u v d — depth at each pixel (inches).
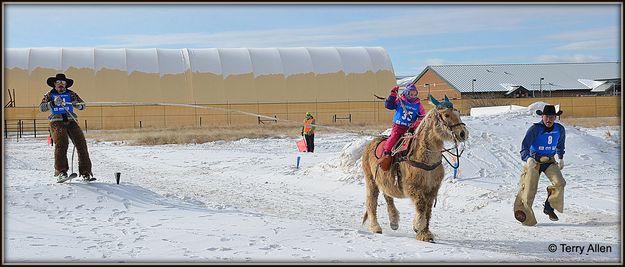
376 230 419.2
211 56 2438.5
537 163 441.1
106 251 345.1
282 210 520.1
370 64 2524.6
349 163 696.4
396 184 392.2
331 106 2415.1
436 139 370.9
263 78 2409.0
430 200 386.0
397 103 407.2
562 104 2497.5
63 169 550.0
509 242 389.1
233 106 2351.1
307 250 347.6
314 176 717.3
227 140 1467.8
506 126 768.9
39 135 1886.1
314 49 2546.8
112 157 1085.1
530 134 441.1
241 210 498.3
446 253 339.9
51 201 495.5
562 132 442.6
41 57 2299.5
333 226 423.2
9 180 582.6
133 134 1713.8
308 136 1117.1
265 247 354.3
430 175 376.2
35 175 629.9
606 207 488.4
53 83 553.9
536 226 439.8
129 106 2281.0
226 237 380.8
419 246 358.0
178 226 418.9
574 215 466.0
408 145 383.9
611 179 612.4
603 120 2036.2
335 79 2461.9
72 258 327.3
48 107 548.4
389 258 326.3
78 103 565.9
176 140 1430.9
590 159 695.1
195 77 2361.0
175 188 660.7
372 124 2185.0
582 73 3230.8
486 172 631.8
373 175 418.0
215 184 700.7
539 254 353.7
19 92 2213.3
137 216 457.7
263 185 687.7
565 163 685.9
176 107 2315.5
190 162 973.2
